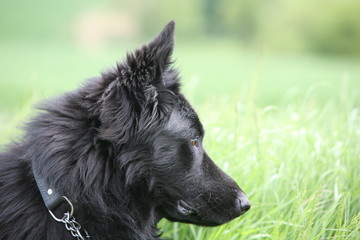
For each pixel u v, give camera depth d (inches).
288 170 296.7
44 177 212.7
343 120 347.9
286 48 3280.0
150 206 233.3
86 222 219.8
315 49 3282.5
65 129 217.5
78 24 3646.7
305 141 317.4
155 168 223.0
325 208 277.9
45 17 3777.1
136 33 3631.9
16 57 1941.4
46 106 229.1
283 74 1642.5
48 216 215.2
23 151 225.8
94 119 217.3
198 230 284.7
